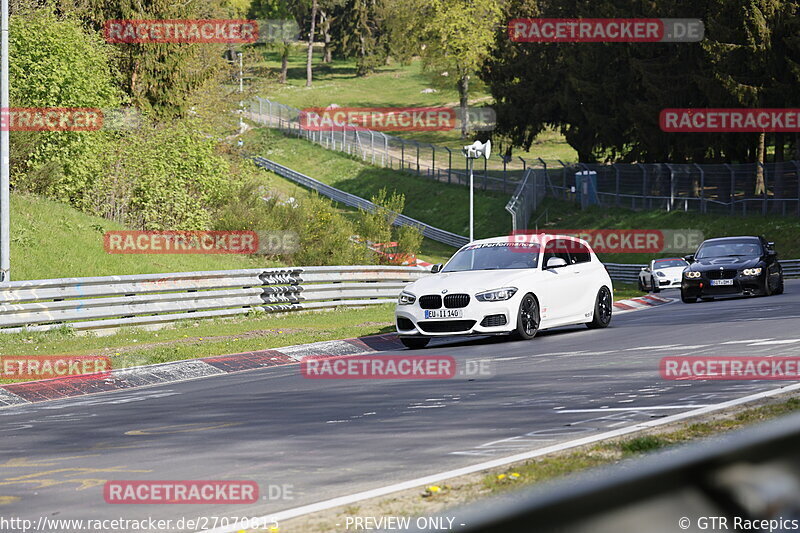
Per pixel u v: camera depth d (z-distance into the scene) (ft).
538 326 213.87
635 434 85.05
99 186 402.93
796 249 597.11
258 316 305.73
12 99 363.76
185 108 497.46
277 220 424.05
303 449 91.91
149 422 121.39
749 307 268.00
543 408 109.19
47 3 422.41
